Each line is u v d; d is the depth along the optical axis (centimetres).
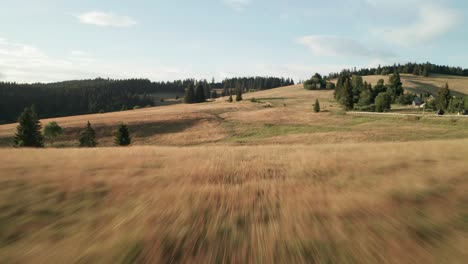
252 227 467
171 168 1012
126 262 362
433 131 5441
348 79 10638
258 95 17538
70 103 18462
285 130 6344
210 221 495
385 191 641
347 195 627
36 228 471
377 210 529
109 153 1534
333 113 8838
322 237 425
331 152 1424
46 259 372
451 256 362
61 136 6131
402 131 5562
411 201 572
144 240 421
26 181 771
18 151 1716
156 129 6675
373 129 5988
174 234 441
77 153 1537
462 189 645
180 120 7500
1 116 15450
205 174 909
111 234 443
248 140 5366
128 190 702
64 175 855
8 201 603
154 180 812
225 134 6125
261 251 386
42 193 665
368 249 385
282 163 1131
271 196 645
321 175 859
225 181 812
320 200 602
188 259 367
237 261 362
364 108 9662
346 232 439
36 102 17038
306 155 1317
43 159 1237
